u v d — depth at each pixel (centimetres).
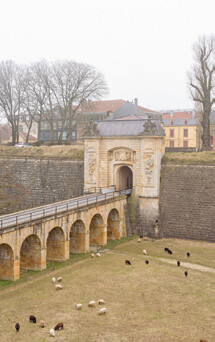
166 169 5181
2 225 2997
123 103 8375
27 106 7519
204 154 5197
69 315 2444
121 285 3023
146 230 4956
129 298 2761
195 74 6084
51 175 5878
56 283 3064
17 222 3109
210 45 5941
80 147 6109
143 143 5016
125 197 4981
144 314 2489
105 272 3350
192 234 4703
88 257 3891
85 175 5403
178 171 5103
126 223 4959
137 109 7862
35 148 6372
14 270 3102
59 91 7181
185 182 4991
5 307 2559
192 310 2578
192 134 9138
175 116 9475
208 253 4072
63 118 7188
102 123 5459
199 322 2392
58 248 3741
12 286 2994
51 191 5781
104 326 2294
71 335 2172
